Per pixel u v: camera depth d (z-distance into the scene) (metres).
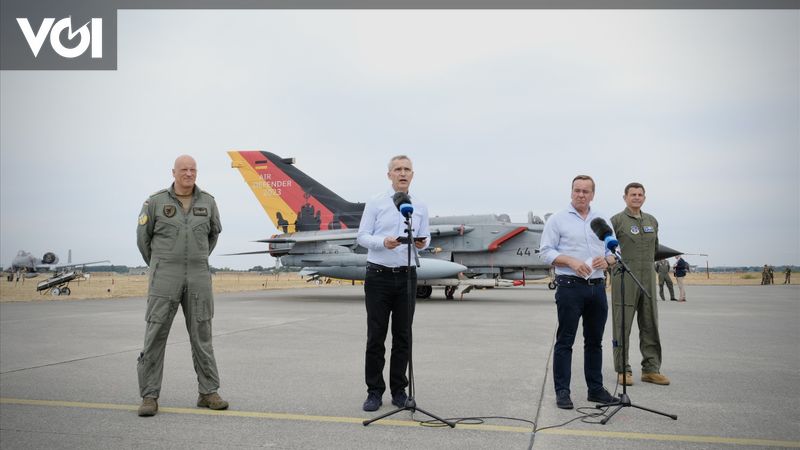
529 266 18.98
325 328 10.23
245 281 56.72
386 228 4.61
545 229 4.75
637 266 5.46
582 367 6.23
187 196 4.59
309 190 21.77
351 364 6.43
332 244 19.94
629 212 5.64
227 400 4.69
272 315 13.11
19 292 26.66
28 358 6.85
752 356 6.95
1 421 4.05
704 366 6.27
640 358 6.93
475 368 6.16
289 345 8.00
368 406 4.35
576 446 3.44
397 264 4.52
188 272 4.44
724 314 13.16
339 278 19.66
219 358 6.85
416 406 4.44
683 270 18.56
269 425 3.95
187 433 3.75
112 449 3.41
